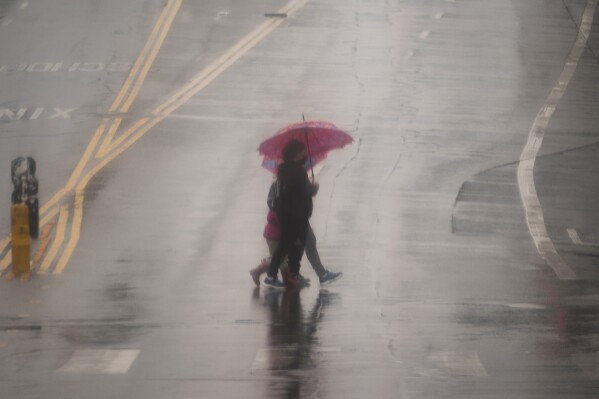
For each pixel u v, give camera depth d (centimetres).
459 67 10806
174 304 4984
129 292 5209
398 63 10856
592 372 3906
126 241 6138
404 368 3966
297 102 9575
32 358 4147
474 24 12369
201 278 5450
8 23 12256
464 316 4753
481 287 5309
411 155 8150
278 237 5259
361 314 4788
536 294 5191
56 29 11975
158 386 3762
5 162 7862
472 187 7375
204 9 12781
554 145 8538
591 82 10481
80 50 11219
